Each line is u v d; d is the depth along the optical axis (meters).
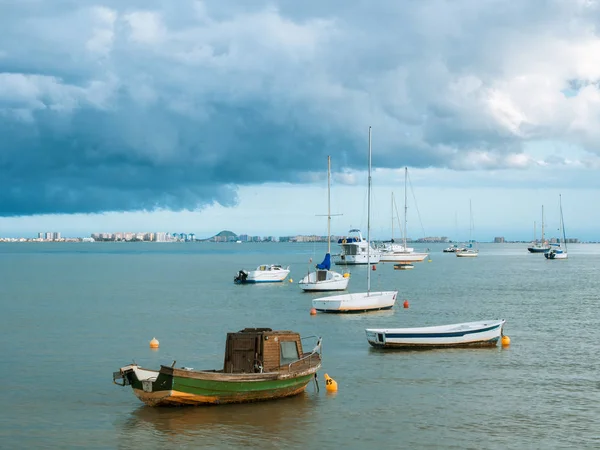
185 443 32.44
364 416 36.59
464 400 39.88
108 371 47.47
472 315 79.44
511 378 45.44
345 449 31.73
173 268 197.38
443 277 152.50
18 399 39.78
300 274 173.75
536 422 35.72
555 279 143.50
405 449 31.77
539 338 61.72
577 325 70.25
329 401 39.41
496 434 33.81
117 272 174.25
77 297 102.88
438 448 31.89
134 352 54.78
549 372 47.31
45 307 88.31
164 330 67.06
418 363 50.47
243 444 32.31
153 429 34.22
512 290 114.50
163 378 35.75
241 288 120.75
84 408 37.81
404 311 83.75
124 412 36.97
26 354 53.75
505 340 57.84
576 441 32.84
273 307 88.94
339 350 56.16
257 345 39.00
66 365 49.47
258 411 37.09
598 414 37.09
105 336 63.06
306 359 41.00
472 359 51.88
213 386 36.56
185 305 91.25
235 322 73.50
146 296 104.50
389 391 41.88
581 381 44.59
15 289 117.88
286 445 32.22
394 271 180.25
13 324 71.25
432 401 39.62
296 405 38.47
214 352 54.91
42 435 33.47
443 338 56.38
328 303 81.75
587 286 122.88
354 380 44.84
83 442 32.53
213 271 180.00
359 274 166.38
